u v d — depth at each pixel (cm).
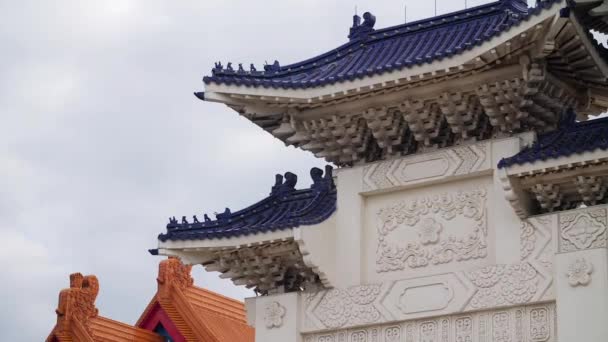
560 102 4016
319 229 4097
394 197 4116
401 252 4047
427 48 4153
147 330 5325
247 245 4144
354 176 4166
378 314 4009
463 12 4212
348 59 4278
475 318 3888
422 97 4003
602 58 3944
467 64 3853
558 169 3741
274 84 4097
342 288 4091
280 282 4234
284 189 4391
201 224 4253
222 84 4141
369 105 4069
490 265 3894
